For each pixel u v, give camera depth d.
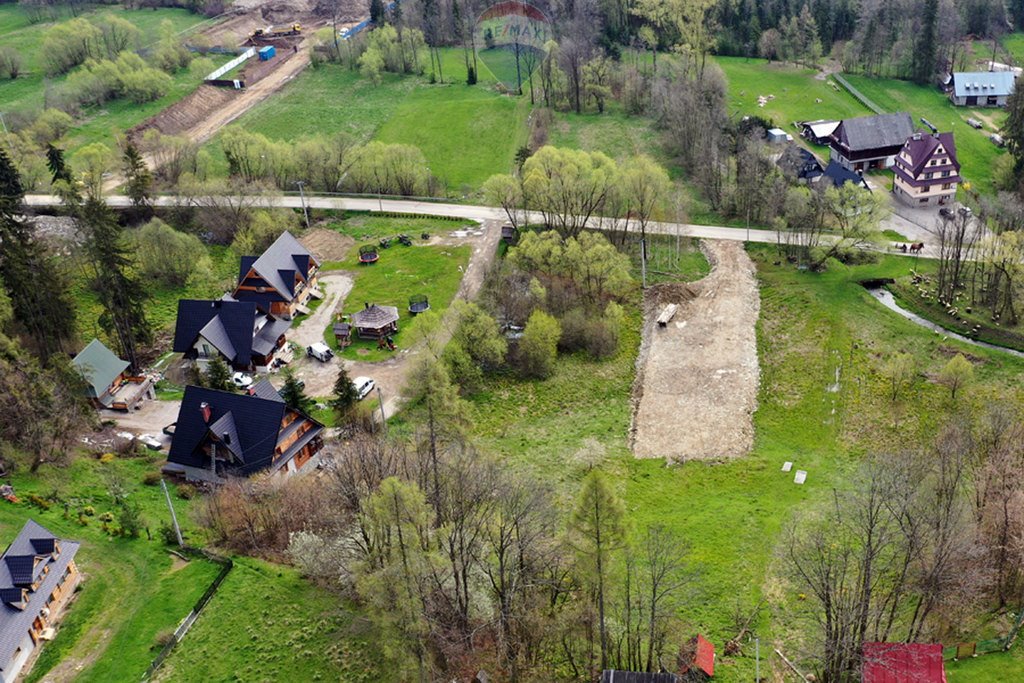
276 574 90.44
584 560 74.38
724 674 80.38
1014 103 179.62
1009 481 90.44
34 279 129.62
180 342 132.12
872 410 121.00
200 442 107.38
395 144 191.62
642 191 156.00
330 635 84.06
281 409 107.31
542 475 111.75
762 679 80.00
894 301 142.88
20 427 106.81
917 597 85.56
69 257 156.00
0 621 80.81
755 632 85.12
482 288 149.50
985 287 141.88
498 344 132.25
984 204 159.25
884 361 129.50
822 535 89.00
